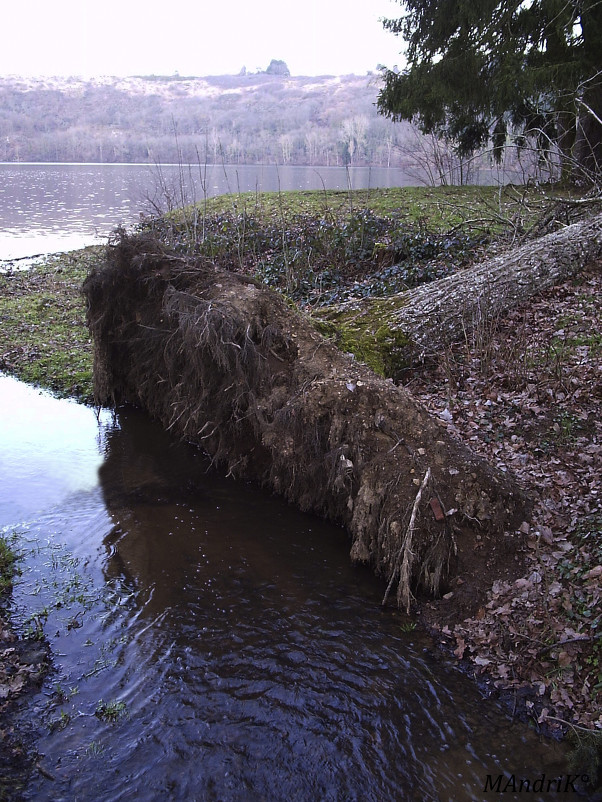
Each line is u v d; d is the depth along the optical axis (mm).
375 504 4680
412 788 3100
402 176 27203
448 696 3635
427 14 15773
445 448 4852
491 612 4109
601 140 15422
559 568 4227
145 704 3543
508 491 4637
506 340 7316
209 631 4117
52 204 29531
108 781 3096
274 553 4945
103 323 7461
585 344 6992
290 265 11055
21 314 11086
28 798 2992
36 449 6672
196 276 6777
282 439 5484
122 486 5949
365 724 3449
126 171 54469
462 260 10180
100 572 4699
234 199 18312
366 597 4473
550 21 14359
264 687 3682
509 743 3342
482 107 15984
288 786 3098
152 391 7344
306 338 5973
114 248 7363
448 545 4430
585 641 3764
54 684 3670
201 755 3244
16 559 4816
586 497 4734
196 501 5691
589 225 9117
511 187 14266
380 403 5133
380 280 9875
